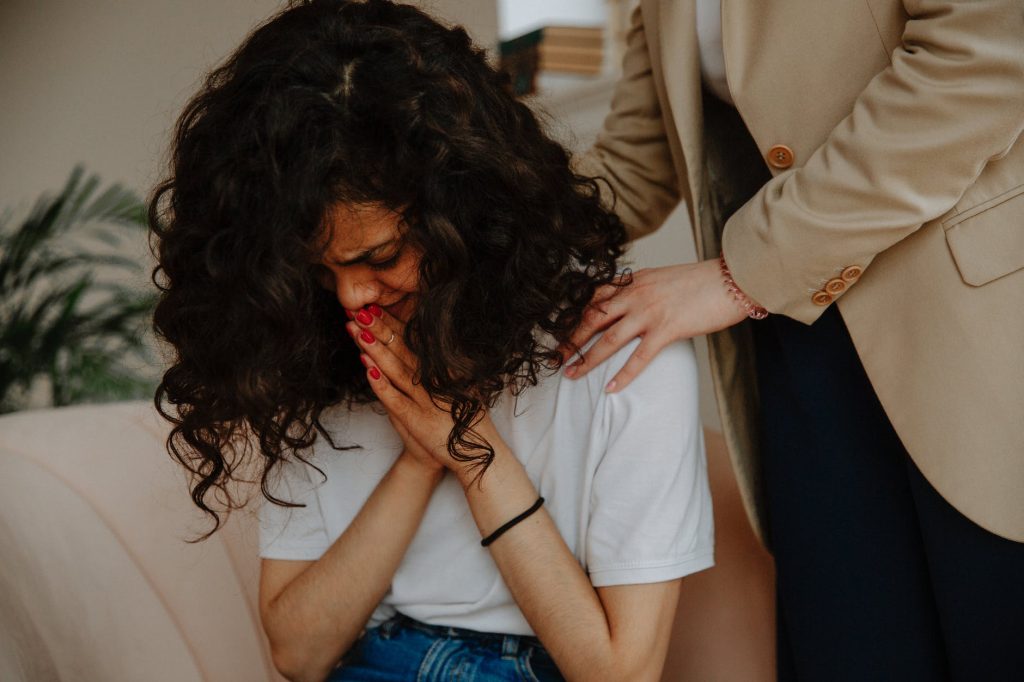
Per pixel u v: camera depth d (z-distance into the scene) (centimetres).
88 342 296
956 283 90
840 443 105
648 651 92
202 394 97
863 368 103
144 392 286
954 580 96
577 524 100
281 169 81
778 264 96
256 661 133
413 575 107
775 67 100
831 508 106
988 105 83
